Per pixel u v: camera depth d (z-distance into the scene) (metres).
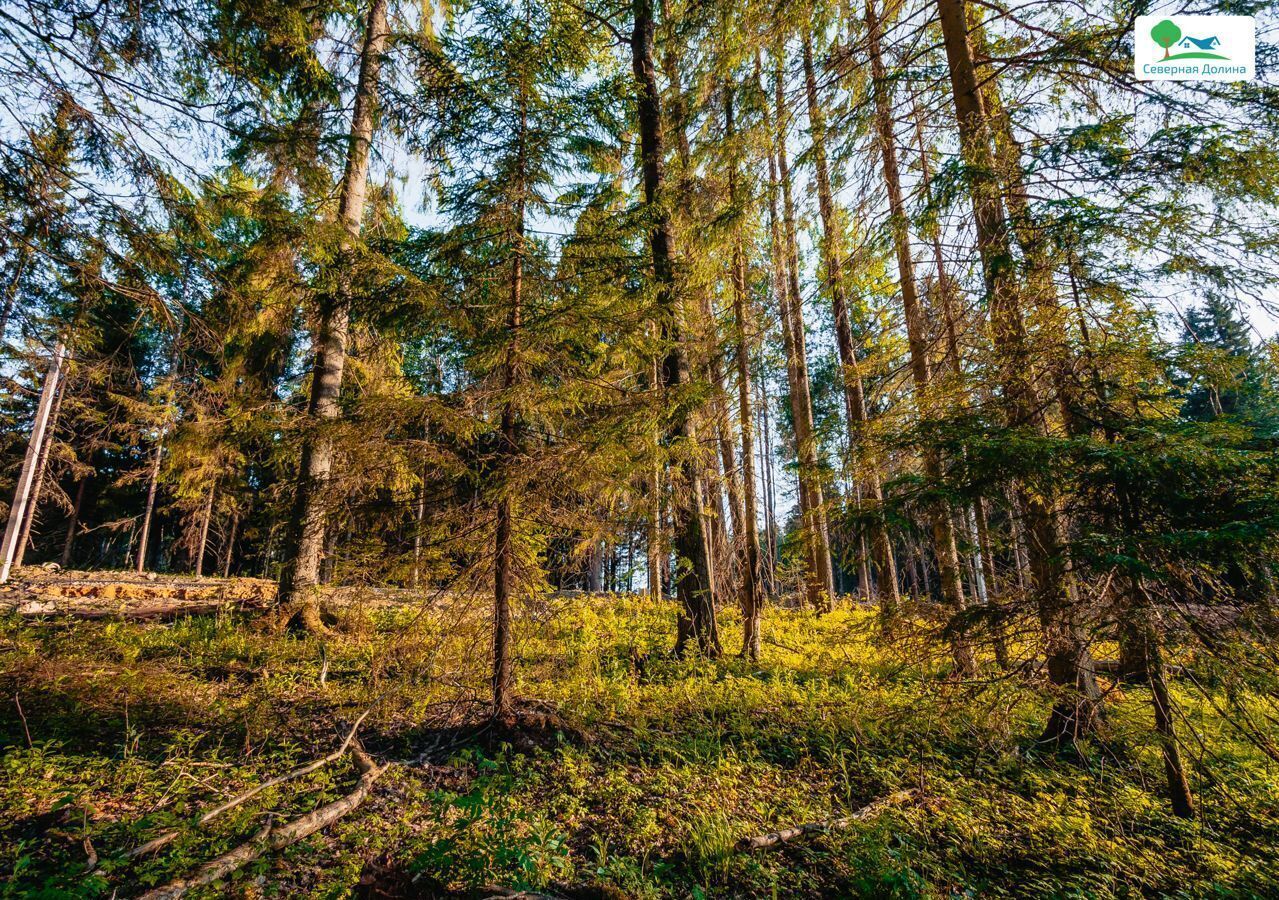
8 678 5.08
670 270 5.91
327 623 8.37
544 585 5.28
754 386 10.95
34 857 3.01
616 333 5.23
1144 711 3.86
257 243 5.88
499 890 2.85
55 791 3.72
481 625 4.99
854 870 3.40
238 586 13.34
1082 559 3.38
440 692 5.39
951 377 4.49
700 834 3.63
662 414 5.08
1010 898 3.27
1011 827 4.00
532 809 3.93
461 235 5.06
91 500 22.86
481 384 4.99
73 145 4.68
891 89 6.60
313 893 2.90
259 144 5.63
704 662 7.95
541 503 4.84
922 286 6.82
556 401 4.95
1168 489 3.21
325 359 8.81
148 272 4.98
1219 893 3.24
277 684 6.16
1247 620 3.10
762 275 10.87
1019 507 3.84
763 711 6.26
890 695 5.64
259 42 5.56
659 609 12.70
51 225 4.58
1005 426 4.14
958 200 4.96
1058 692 3.79
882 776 4.66
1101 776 4.38
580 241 5.17
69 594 11.30
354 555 4.74
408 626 4.96
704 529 8.88
